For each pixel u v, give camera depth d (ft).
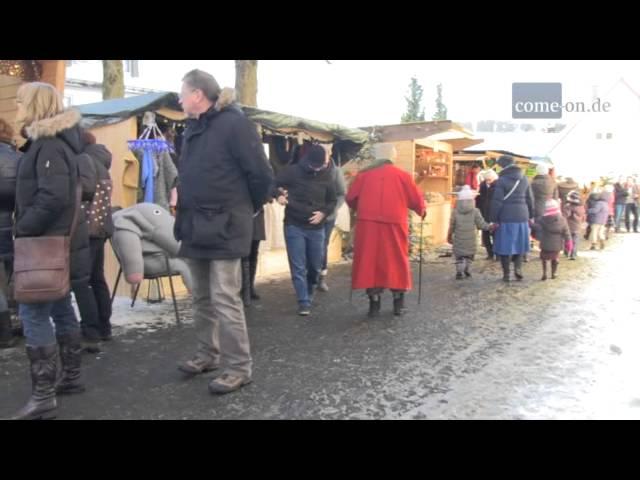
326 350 17.44
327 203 22.30
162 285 24.04
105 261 24.07
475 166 57.57
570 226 39.99
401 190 21.57
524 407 13.12
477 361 16.47
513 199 29.89
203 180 13.39
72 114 11.63
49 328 12.14
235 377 13.98
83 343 16.65
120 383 14.33
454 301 25.12
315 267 22.48
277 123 27.91
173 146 24.81
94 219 16.62
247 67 35.63
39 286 11.34
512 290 27.96
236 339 13.94
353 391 14.01
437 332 19.69
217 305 13.78
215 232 13.32
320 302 24.38
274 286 27.84
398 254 21.50
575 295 26.71
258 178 13.50
